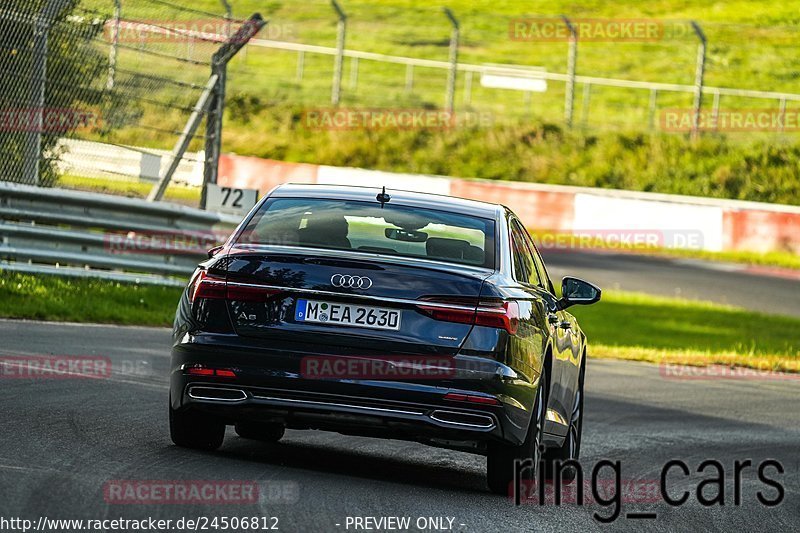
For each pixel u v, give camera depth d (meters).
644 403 45.84
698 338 72.56
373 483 22.64
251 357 21.73
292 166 106.81
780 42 157.38
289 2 165.25
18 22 54.28
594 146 132.38
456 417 21.77
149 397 31.45
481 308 21.88
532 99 144.75
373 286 21.72
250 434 28.34
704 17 165.12
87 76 57.66
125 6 58.88
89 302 50.09
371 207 24.53
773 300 89.38
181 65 67.25
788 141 133.12
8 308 45.59
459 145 131.88
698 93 121.06
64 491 18.34
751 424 42.44
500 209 26.09
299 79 142.00
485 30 162.50
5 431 23.56
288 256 22.03
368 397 21.58
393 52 152.88
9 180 54.56
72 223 53.59
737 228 105.50
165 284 56.12
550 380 25.23
